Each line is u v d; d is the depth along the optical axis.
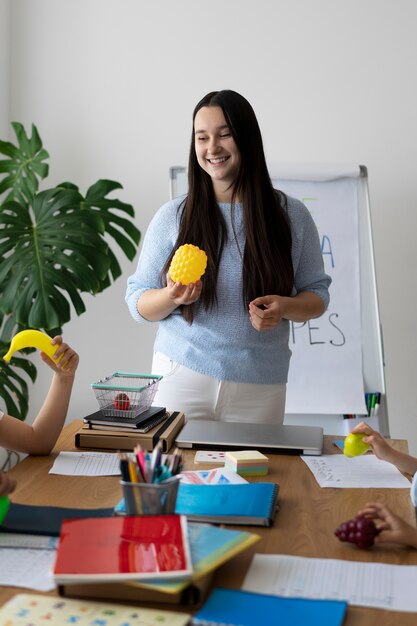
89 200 3.04
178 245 2.13
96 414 1.88
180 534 1.11
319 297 2.22
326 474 1.64
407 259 3.36
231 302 2.12
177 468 1.23
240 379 2.13
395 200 3.35
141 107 3.43
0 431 1.68
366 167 3.24
